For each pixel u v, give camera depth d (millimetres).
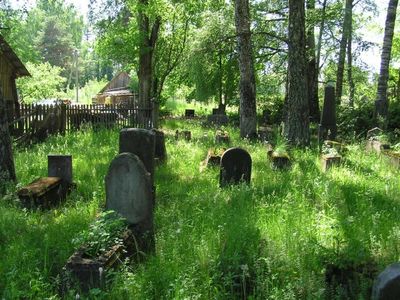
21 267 5336
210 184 9562
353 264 4938
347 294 4641
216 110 34656
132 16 28000
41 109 17562
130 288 4652
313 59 27156
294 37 15133
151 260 5480
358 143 17078
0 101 9125
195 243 5812
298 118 15172
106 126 20047
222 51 27219
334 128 18062
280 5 27141
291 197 7672
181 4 26891
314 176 9570
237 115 31453
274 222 6457
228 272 5016
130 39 25406
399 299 3645
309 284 4672
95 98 66688
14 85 21609
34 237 6328
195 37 27734
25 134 16531
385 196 8211
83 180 9906
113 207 6043
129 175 5965
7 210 7398
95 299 4445
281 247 5430
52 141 16125
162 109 42562
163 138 12266
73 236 6152
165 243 5922
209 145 15555
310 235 5934
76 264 4738
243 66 18031
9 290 4680
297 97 15156
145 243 5930
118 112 21203
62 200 8695
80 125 19031
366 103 21812
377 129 16953
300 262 5129
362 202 7559
